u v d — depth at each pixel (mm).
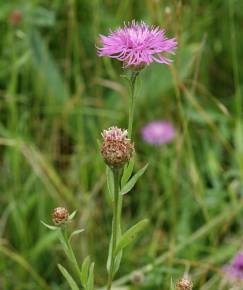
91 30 699
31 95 676
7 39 687
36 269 563
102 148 285
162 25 580
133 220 604
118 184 290
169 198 614
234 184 619
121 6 675
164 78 661
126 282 547
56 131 644
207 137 670
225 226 563
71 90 703
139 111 671
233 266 497
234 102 693
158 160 640
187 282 321
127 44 308
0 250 537
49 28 711
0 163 652
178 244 576
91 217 572
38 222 591
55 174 591
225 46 739
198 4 706
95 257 560
